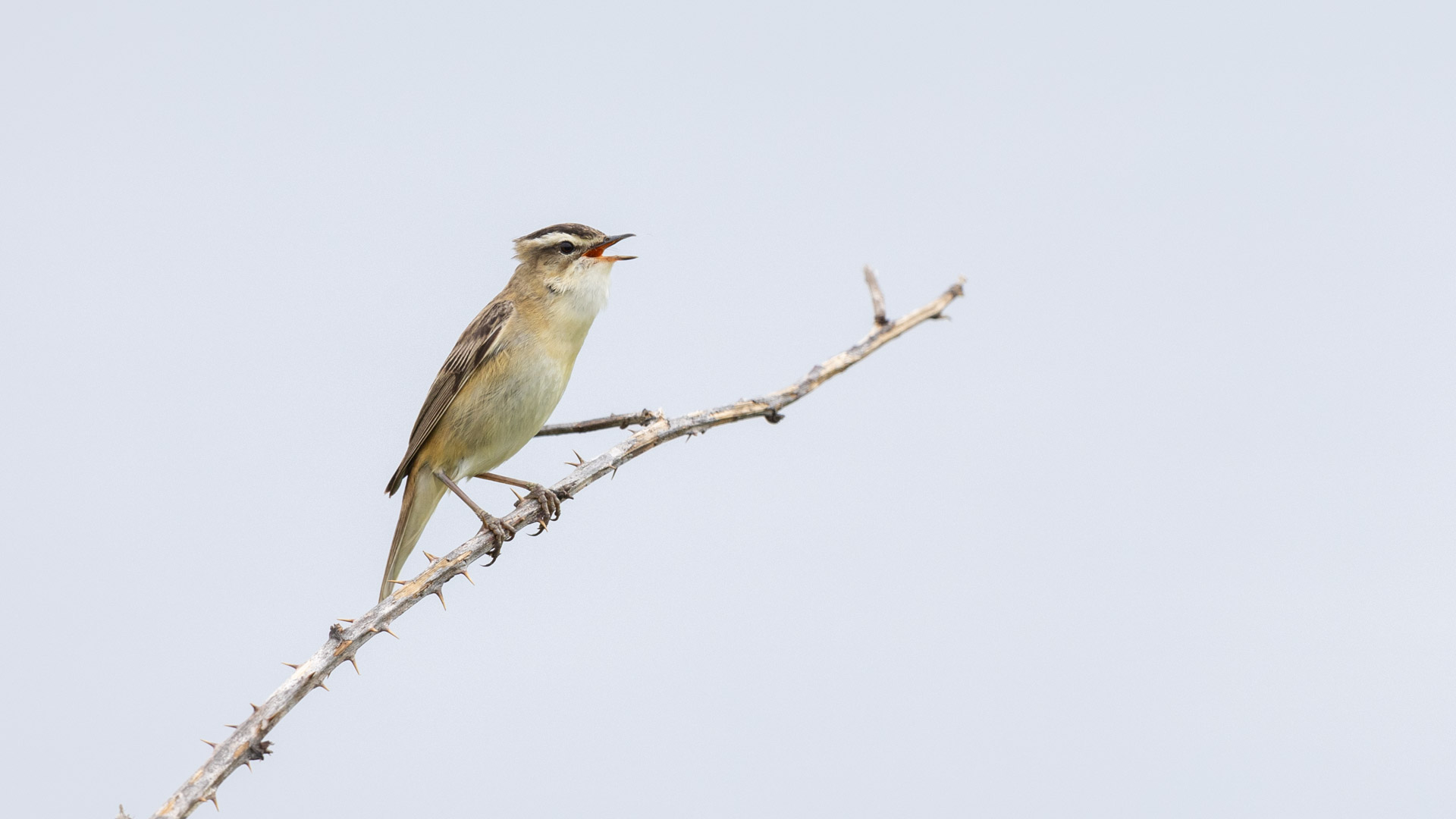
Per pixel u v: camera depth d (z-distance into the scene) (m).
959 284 10.06
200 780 6.28
